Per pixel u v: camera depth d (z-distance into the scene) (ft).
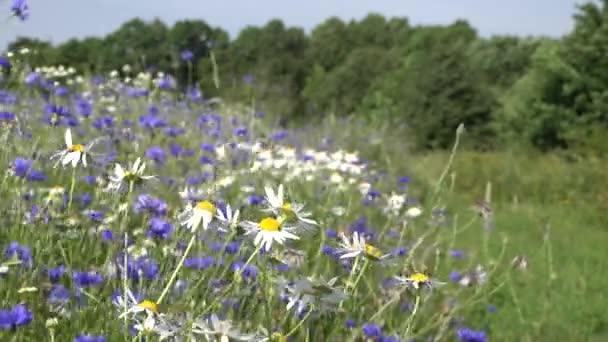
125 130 6.17
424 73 35.60
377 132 14.38
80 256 3.75
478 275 4.99
